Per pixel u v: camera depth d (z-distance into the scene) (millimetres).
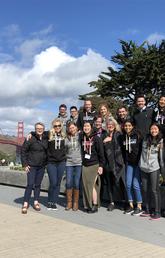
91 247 5637
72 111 9648
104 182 8812
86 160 8258
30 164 8297
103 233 6445
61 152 8391
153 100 38688
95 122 8609
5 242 5848
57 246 5672
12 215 7805
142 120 8195
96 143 8211
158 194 7684
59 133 8414
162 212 8086
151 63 39906
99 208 8695
